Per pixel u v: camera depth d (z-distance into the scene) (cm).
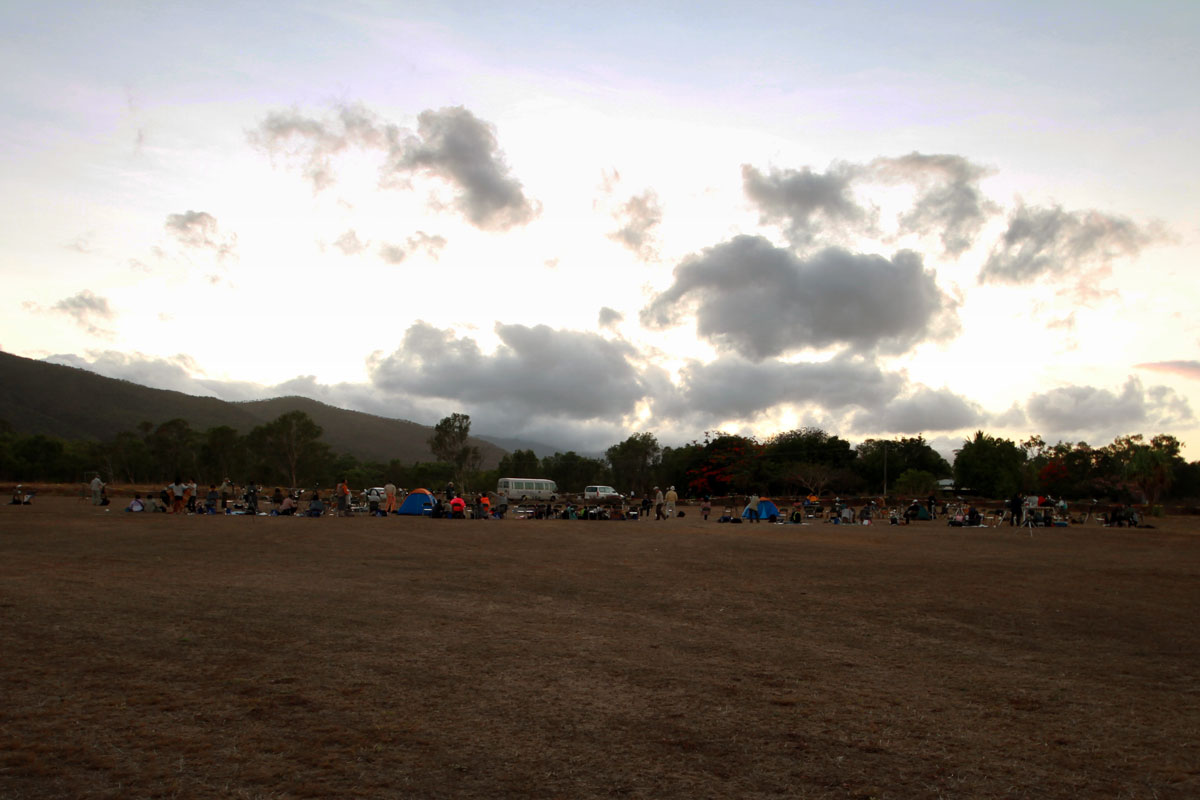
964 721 786
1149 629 1328
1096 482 9450
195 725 704
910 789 604
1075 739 737
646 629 1226
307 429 10306
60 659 909
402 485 11550
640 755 660
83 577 1541
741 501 7800
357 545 2441
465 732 707
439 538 2802
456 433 10431
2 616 1130
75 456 9206
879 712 808
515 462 12350
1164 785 625
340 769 612
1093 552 2744
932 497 5650
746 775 622
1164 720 809
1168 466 7650
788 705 823
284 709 757
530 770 620
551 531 3328
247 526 3056
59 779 576
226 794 559
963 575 2009
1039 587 1808
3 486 6241
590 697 828
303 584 1574
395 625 1184
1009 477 8800
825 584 1802
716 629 1246
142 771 596
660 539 3023
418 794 568
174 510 3975
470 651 1027
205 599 1346
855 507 6738
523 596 1525
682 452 10638
